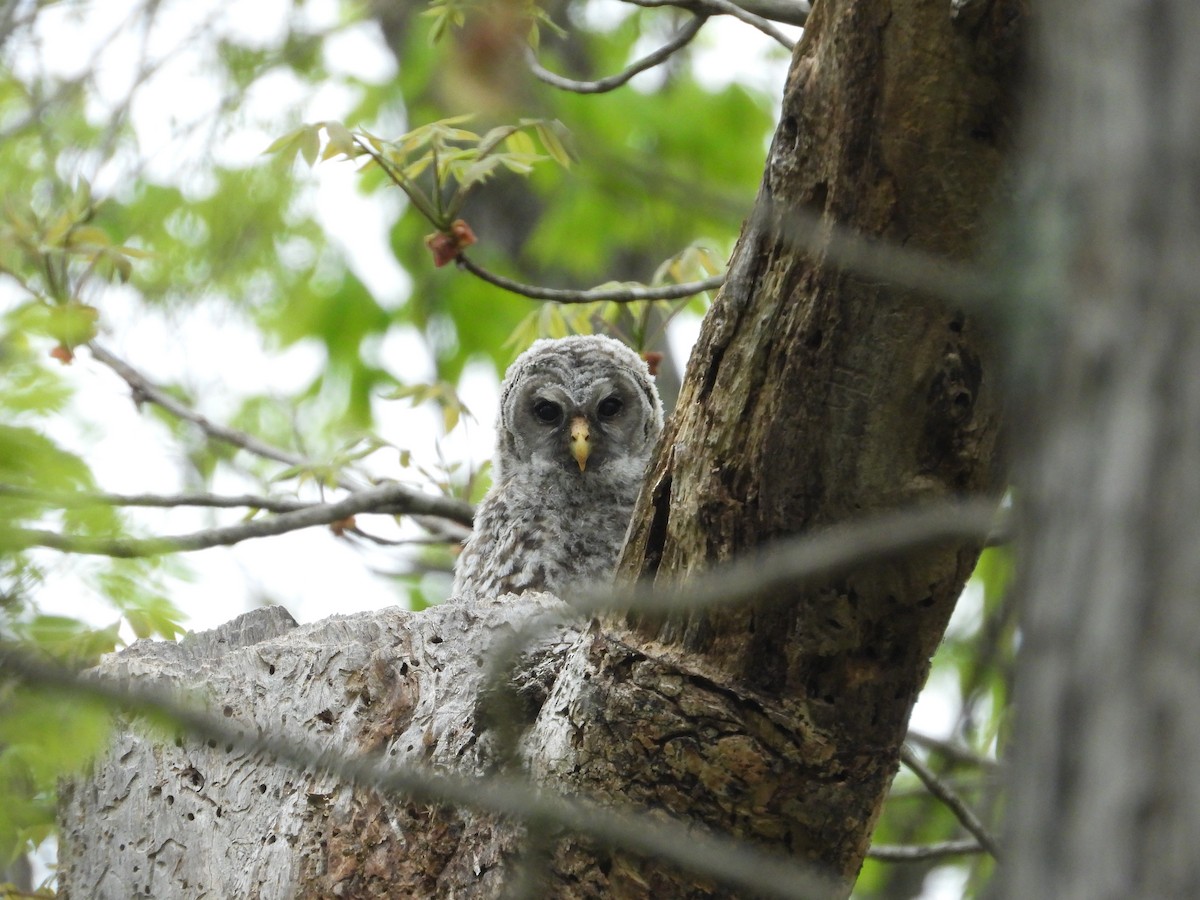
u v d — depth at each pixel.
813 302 8.48
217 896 11.85
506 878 10.30
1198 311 4.55
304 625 12.73
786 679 9.10
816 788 9.25
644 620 9.34
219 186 14.12
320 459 16.91
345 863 11.21
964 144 8.05
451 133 13.94
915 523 6.52
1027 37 7.46
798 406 8.67
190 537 14.14
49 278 14.03
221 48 12.03
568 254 21.23
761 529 8.95
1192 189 4.57
